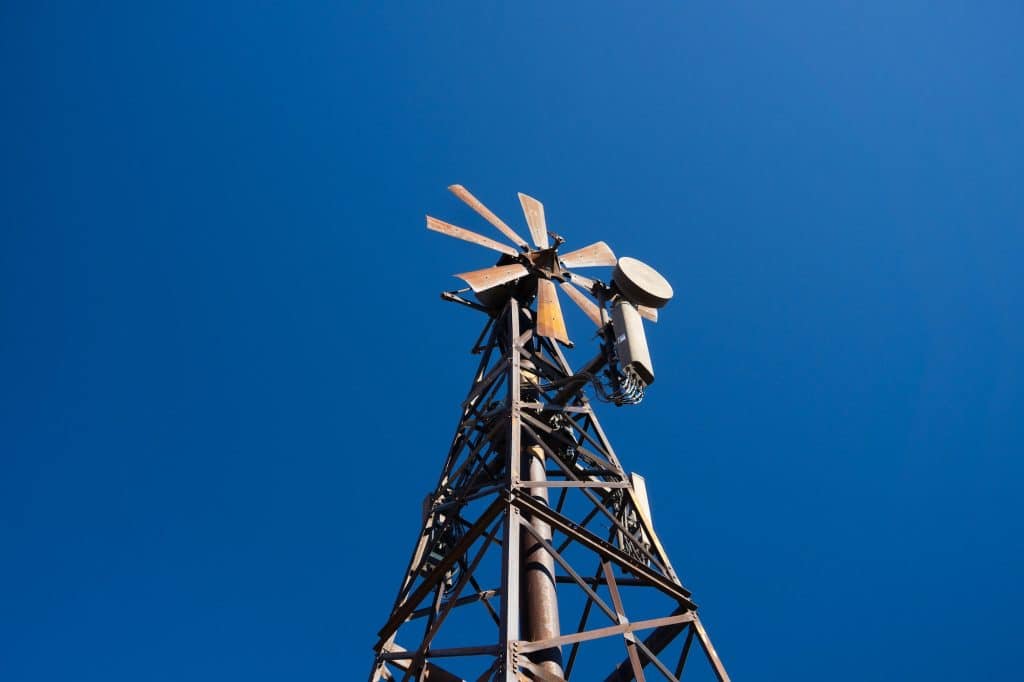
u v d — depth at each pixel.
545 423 18.94
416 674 14.36
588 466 19.45
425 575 17.00
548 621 15.10
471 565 14.62
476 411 19.59
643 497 17.78
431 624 15.10
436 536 17.06
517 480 15.18
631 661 13.45
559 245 22.36
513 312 21.05
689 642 15.02
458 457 19.06
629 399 17.52
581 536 14.98
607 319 18.89
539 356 20.38
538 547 16.12
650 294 18.44
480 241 22.28
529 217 24.33
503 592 12.84
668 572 16.06
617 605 14.27
